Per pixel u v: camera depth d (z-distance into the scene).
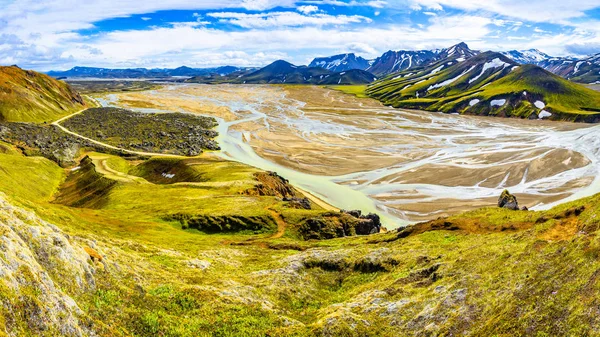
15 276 17.25
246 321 25.12
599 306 16.91
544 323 18.34
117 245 38.91
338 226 73.12
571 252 21.31
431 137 188.00
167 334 21.92
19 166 133.50
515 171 126.69
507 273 23.98
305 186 125.69
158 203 89.75
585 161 130.75
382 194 115.81
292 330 24.52
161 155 171.25
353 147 172.12
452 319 22.50
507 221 42.78
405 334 23.88
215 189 102.12
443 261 33.34
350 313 26.56
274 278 36.59
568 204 38.19
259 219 73.62
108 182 121.38
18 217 24.12
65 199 123.19
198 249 50.47
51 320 16.97
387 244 47.72
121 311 22.08
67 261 21.97
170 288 27.27
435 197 111.00
